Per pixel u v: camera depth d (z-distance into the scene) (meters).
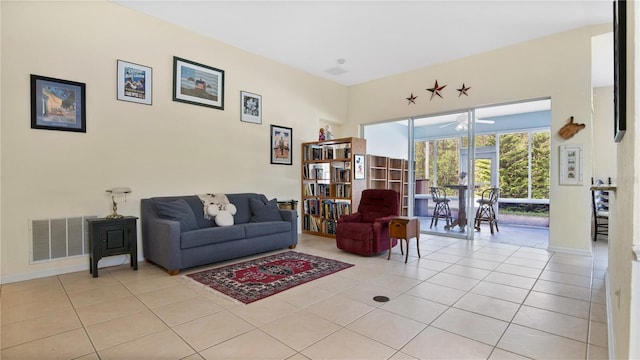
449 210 5.98
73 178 3.60
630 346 1.03
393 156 7.88
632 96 1.02
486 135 8.19
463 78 5.55
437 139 6.10
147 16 4.15
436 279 3.38
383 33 4.62
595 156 6.05
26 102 3.31
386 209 4.82
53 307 2.64
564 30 4.56
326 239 5.58
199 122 4.69
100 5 3.78
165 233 3.52
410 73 6.21
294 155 6.07
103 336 2.17
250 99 5.34
